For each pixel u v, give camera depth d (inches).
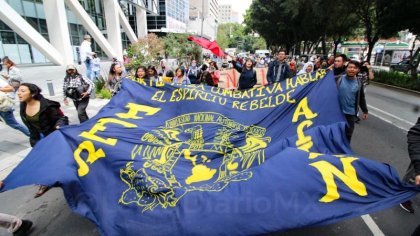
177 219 100.3
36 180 105.7
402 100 483.5
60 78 617.9
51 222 133.0
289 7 926.4
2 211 141.8
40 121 147.2
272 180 102.3
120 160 127.6
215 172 128.4
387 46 1529.3
